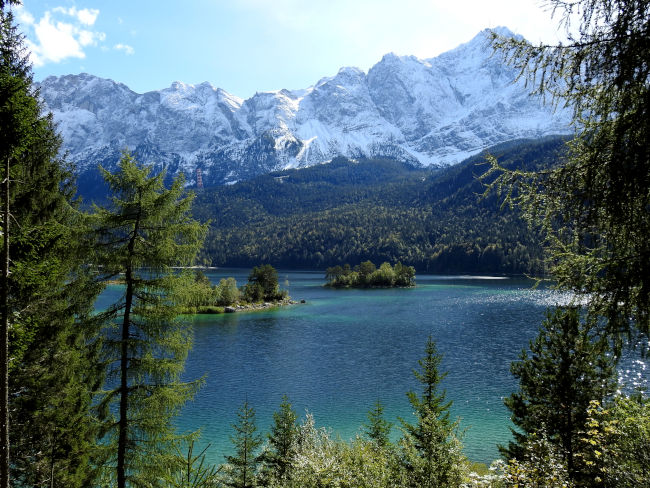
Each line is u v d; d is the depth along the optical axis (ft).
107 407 48.73
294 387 149.18
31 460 51.52
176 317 48.96
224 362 183.52
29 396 51.37
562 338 52.75
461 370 166.09
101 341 47.80
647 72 18.86
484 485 38.29
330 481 44.88
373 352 199.82
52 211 55.21
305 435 75.41
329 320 290.56
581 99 22.80
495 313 302.04
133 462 46.78
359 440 75.31
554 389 52.13
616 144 19.90
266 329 260.21
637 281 21.17
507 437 103.71
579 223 23.35
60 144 58.75
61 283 48.55
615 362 23.31
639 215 20.76
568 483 34.94
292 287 540.52
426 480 37.09
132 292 48.42
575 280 24.21
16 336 42.19
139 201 47.55
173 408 49.29
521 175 25.41
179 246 49.37
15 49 40.86
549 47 22.06
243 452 71.56
